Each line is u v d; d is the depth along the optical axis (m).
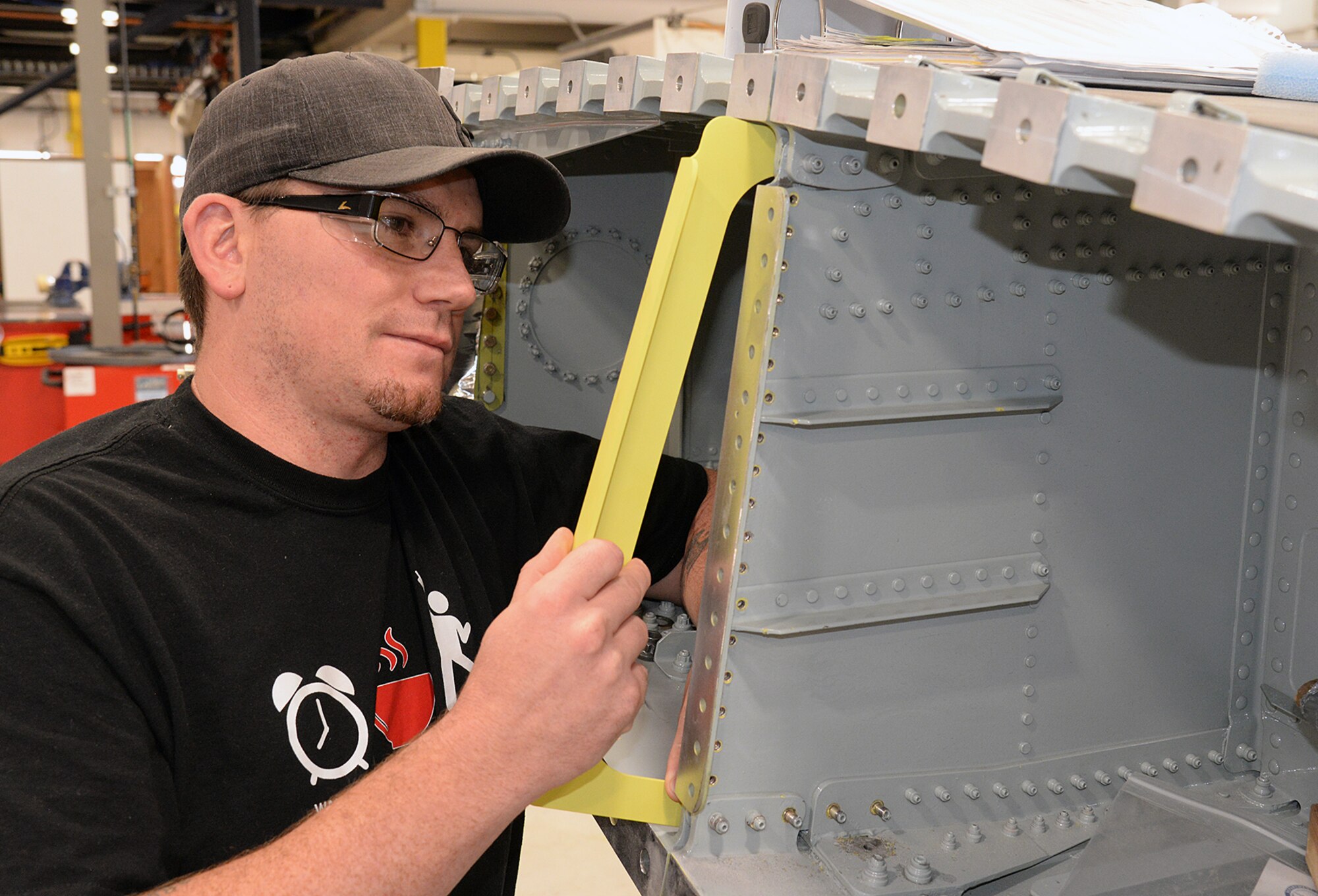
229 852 0.92
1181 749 1.03
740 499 0.81
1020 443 0.92
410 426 1.04
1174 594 1.01
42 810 0.74
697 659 0.86
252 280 0.96
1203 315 0.97
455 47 8.73
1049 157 0.51
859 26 1.09
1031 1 0.99
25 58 9.02
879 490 0.86
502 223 1.12
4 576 0.81
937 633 0.91
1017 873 0.89
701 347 1.66
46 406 5.08
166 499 0.95
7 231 7.42
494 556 1.19
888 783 0.91
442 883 0.78
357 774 0.98
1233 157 0.42
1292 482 1.01
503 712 0.79
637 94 0.89
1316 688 0.93
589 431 1.67
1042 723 0.97
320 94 0.94
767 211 0.79
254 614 0.94
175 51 8.02
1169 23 1.03
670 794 0.89
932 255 0.85
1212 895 0.80
